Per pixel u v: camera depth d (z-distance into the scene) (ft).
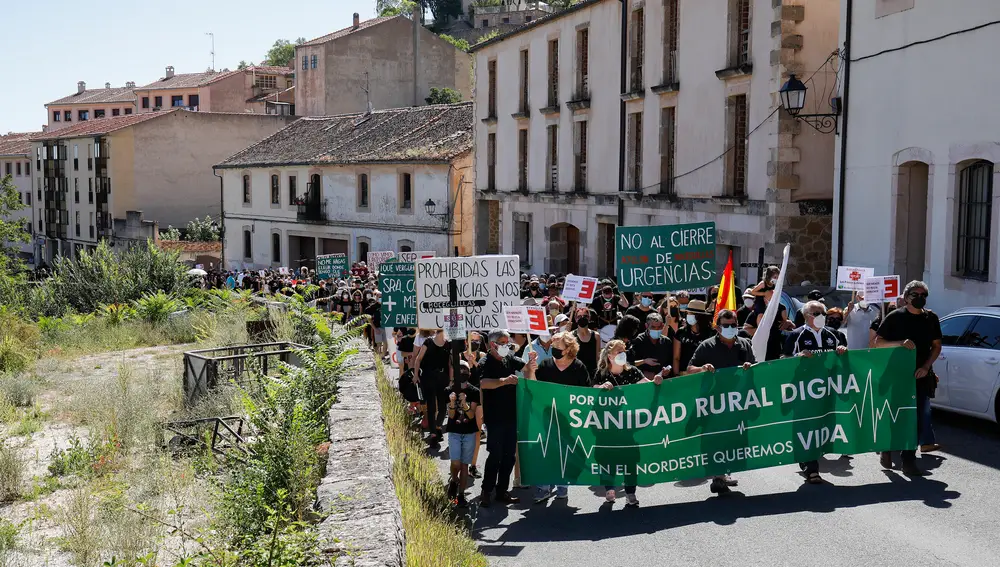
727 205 73.10
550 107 101.35
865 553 24.21
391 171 132.26
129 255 93.71
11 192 141.49
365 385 37.04
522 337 36.35
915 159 53.72
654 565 24.03
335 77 204.64
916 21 53.36
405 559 19.86
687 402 29.71
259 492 22.66
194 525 25.64
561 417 29.53
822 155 67.36
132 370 51.42
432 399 38.86
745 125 72.23
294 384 33.19
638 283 42.06
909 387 31.12
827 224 67.77
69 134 219.20
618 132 89.66
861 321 39.50
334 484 22.91
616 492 31.30
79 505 26.58
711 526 26.96
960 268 51.24
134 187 198.29
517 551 25.49
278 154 161.99
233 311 74.59
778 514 27.76
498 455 29.89
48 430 39.14
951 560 23.52
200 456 32.35
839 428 30.83
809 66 66.33
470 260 32.99
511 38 110.42
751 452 30.14
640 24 86.33
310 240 155.94
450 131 132.26
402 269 49.34
